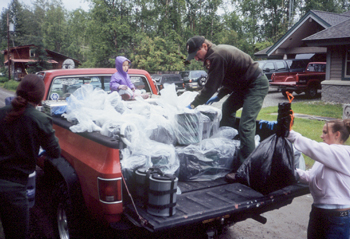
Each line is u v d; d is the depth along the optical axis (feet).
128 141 7.45
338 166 7.19
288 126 7.88
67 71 15.48
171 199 6.87
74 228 8.59
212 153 9.37
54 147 7.91
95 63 123.24
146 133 8.80
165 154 8.42
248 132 9.79
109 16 119.24
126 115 8.66
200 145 9.57
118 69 15.38
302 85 50.90
